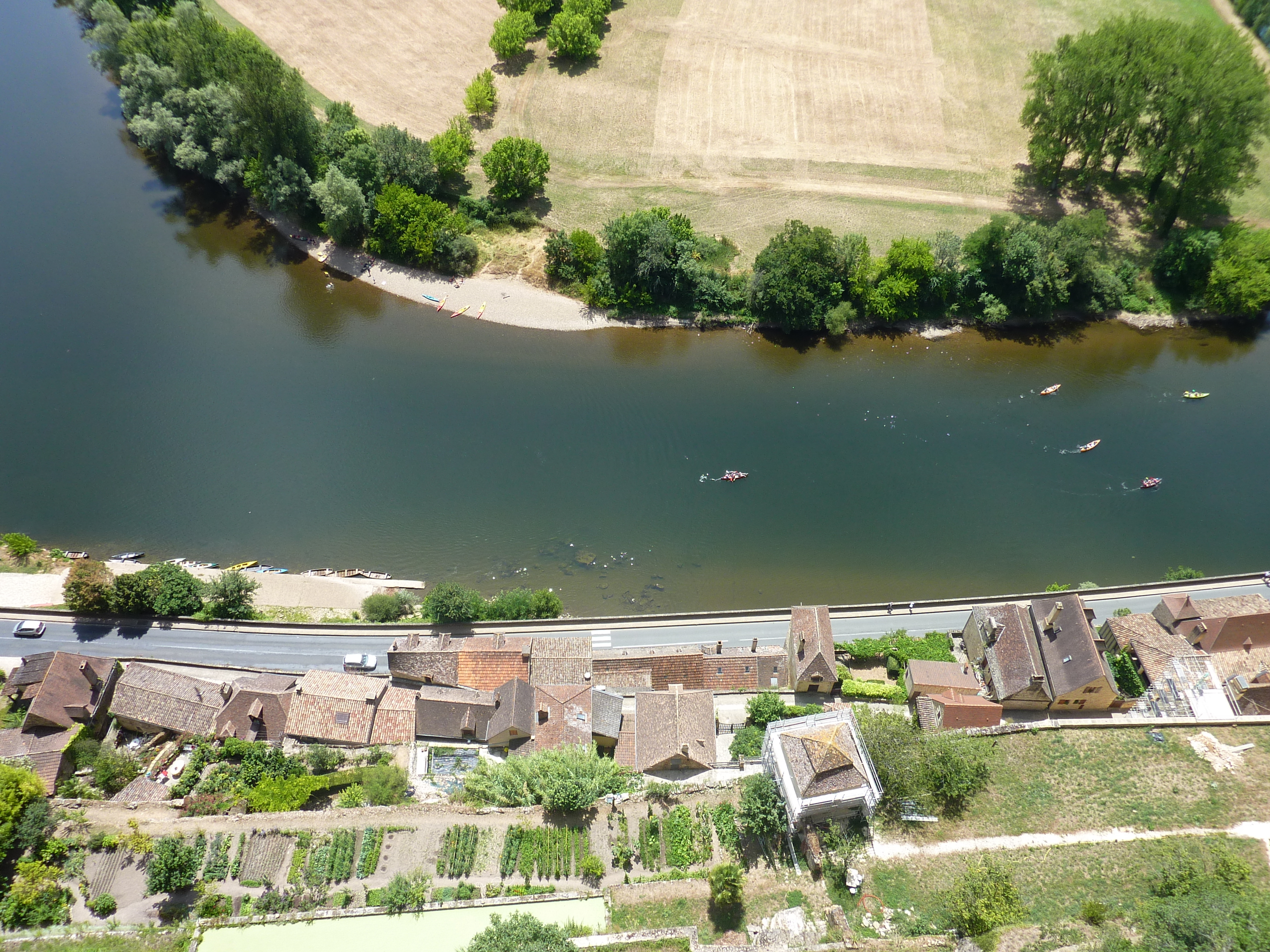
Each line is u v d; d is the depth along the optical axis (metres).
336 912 87.25
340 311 175.25
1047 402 162.38
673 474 149.25
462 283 178.50
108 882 89.12
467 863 91.88
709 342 172.75
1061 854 91.69
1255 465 151.12
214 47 190.25
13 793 91.12
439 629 123.19
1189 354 171.00
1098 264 174.75
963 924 84.38
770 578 134.50
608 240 172.75
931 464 151.38
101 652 118.69
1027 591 133.25
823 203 191.62
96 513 139.25
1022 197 192.12
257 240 187.25
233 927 86.12
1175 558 137.62
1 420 151.38
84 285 175.88
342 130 185.88
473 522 140.88
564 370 166.75
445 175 187.25
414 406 158.38
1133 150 182.00
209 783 99.19
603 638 123.06
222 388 159.38
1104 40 173.00
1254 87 159.50
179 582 123.00
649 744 105.81
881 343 172.50
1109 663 111.19
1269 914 80.38
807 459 152.00
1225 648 114.19
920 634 123.94
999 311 170.88
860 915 87.00
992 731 104.81
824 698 114.88
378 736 106.38
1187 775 99.00
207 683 109.81
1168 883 86.62
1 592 124.81
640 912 88.06
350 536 138.12
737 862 92.25
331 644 121.25
